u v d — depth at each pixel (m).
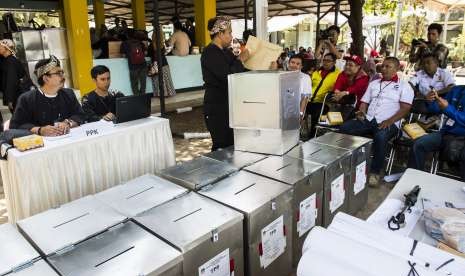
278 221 1.85
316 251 1.08
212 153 2.51
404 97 3.53
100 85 3.27
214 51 2.86
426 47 4.87
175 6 10.40
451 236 1.29
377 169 3.49
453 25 15.36
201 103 8.03
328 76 4.57
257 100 2.33
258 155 2.44
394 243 1.20
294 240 2.08
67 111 2.95
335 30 5.71
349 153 2.48
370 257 1.03
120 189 1.89
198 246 1.42
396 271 0.98
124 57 6.79
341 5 10.04
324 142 2.74
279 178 2.01
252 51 2.96
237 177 2.04
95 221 1.55
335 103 4.36
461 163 3.10
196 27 8.26
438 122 3.65
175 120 6.57
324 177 2.24
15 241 1.41
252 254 1.73
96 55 6.81
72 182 2.38
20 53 6.04
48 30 6.08
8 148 2.24
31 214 2.20
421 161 3.31
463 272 1.07
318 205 2.24
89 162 2.47
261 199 1.76
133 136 2.75
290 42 19.72
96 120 3.12
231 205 1.71
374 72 5.13
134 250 1.35
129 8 12.35
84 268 1.25
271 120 2.33
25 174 2.13
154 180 1.99
